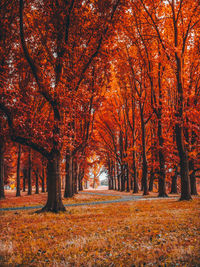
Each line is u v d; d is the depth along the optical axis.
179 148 17.20
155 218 8.55
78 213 11.29
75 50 15.02
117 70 27.36
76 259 4.32
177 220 7.88
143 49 23.22
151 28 21.22
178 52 17.30
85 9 13.48
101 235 6.27
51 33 13.70
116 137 43.97
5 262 4.32
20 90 12.28
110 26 13.45
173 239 5.42
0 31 13.27
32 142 12.43
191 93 19.33
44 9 13.35
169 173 26.36
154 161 26.14
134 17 21.41
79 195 26.97
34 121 11.79
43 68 14.16
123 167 41.16
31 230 7.42
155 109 21.20
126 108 33.84
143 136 27.20
